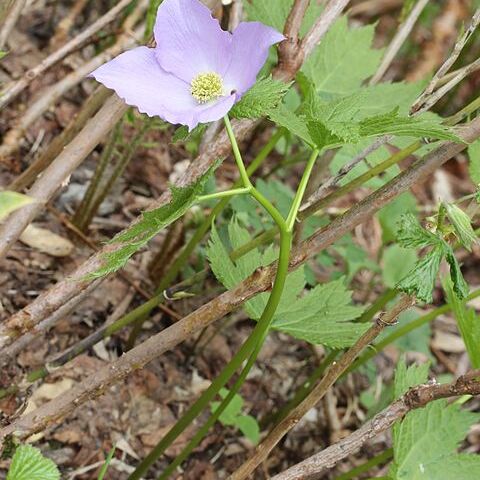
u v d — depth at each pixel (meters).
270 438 0.73
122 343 0.93
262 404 0.96
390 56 0.87
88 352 0.91
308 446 0.95
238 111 0.65
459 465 0.75
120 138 0.96
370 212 0.69
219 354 0.97
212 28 0.66
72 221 0.97
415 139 0.78
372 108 0.82
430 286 0.65
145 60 0.67
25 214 0.75
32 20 1.14
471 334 0.73
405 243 0.65
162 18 0.66
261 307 0.78
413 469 0.75
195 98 0.66
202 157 0.74
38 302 0.73
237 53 0.66
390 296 0.86
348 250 0.98
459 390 0.68
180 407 0.92
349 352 0.70
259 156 0.84
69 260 0.96
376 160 0.79
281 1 0.81
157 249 1.01
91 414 0.89
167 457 0.89
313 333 0.76
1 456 0.74
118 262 0.63
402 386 0.76
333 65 0.87
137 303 0.95
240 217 0.95
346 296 0.78
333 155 0.86
